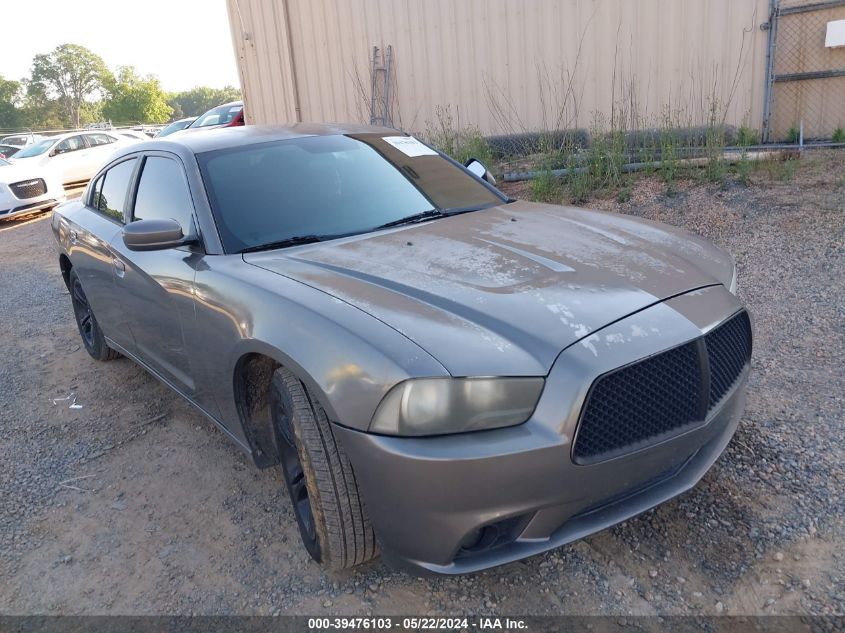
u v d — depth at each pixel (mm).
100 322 4516
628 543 2617
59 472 3588
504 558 2129
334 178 3459
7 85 133375
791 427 3189
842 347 3863
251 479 3350
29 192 13297
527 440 2027
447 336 2139
